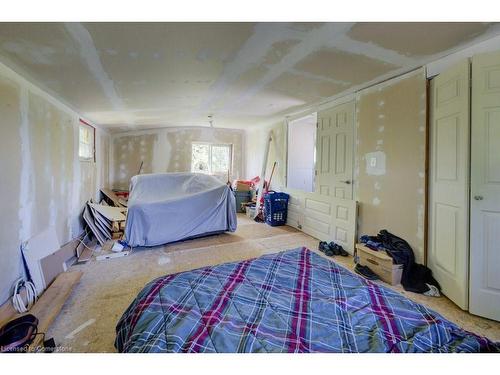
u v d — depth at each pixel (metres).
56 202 2.92
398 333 0.99
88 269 2.80
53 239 2.67
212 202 3.94
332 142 3.66
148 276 2.64
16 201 2.09
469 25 1.66
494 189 1.82
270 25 1.62
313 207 4.11
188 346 0.91
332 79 2.70
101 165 5.49
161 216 3.52
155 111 4.22
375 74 2.57
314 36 1.78
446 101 2.13
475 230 1.90
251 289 1.33
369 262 2.69
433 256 2.33
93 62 2.09
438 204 2.25
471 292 1.93
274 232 4.40
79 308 2.02
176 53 1.99
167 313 1.10
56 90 2.70
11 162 2.03
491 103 1.81
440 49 2.01
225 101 3.61
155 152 6.35
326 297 1.26
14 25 1.51
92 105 3.45
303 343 0.95
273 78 2.64
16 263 2.06
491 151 1.83
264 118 5.05
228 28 1.64
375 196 2.96
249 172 6.61
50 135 2.79
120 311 1.99
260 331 1.00
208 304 1.18
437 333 0.98
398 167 2.67
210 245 3.68
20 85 2.19
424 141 2.39
